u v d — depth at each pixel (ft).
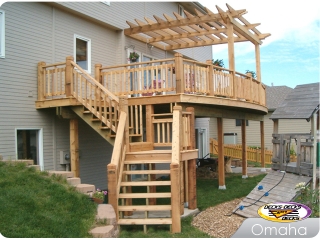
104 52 38.96
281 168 29.81
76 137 30.25
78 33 35.60
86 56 36.81
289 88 91.35
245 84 38.52
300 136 27.86
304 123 75.56
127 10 41.75
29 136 30.86
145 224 20.71
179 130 24.02
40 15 31.55
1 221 16.58
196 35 41.11
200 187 37.17
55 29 32.99
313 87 32.32
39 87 30.86
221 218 25.50
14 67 29.01
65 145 34.04
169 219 21.09
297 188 25.13
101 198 22.41
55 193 20.40
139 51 44.01
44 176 23.02
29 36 30.42
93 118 28.94
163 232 20.66
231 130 84.53
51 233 16.56
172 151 22.40
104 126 28.91
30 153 30.86
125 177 23.58
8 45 28.53
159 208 21.11
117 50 40.75
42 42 31.65
